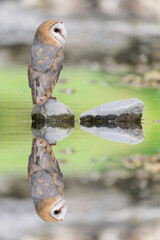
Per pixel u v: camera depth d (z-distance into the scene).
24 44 32.16
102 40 32.97
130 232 6.59
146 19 39.00
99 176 8.88
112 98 19.73
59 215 7.09
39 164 9.95
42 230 6.59
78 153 11.13
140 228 6.65
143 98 19.75
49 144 12.34
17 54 29.94
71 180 8.64
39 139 13.04
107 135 13.91
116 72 25.06
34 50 15.55
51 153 11.13
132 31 35.47
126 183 8.42
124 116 16.23
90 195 7.86
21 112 17.39
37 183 8.52
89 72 24.94
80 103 18.81
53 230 6.57
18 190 8.13
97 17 38.94
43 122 15.89
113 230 6.54
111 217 6.95
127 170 9.34
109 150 11.50
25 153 11.10
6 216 7.07
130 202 7.52
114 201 7.49
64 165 9.81
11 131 14.32
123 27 36.38
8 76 24.28
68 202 7.52
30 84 15.70
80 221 6.92
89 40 32.81
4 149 11.59
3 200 7.69
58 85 22.02
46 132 14.27
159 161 10.14
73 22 37.25
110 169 9.41
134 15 39.75
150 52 30.19
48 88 15.61
